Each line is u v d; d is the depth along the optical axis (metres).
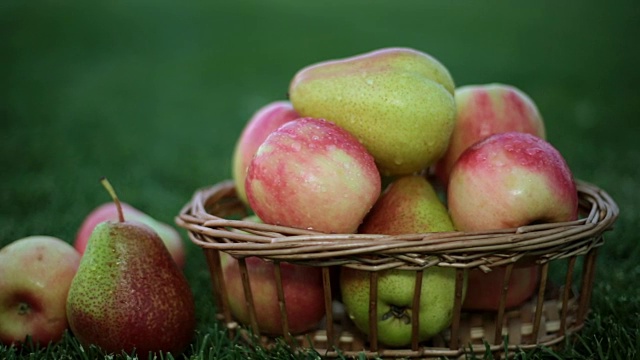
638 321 0.74
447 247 0.67
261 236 0.69
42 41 2.89
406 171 0.76
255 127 0.80
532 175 0.70
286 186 0.70
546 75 2.34
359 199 0.70
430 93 0.74
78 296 0.71
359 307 0.71
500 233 0.67
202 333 0.76
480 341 0.73
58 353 0.73
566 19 3.86
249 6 4.14
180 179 1.24
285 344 0.72
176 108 1.97
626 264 0.85
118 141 1.55
